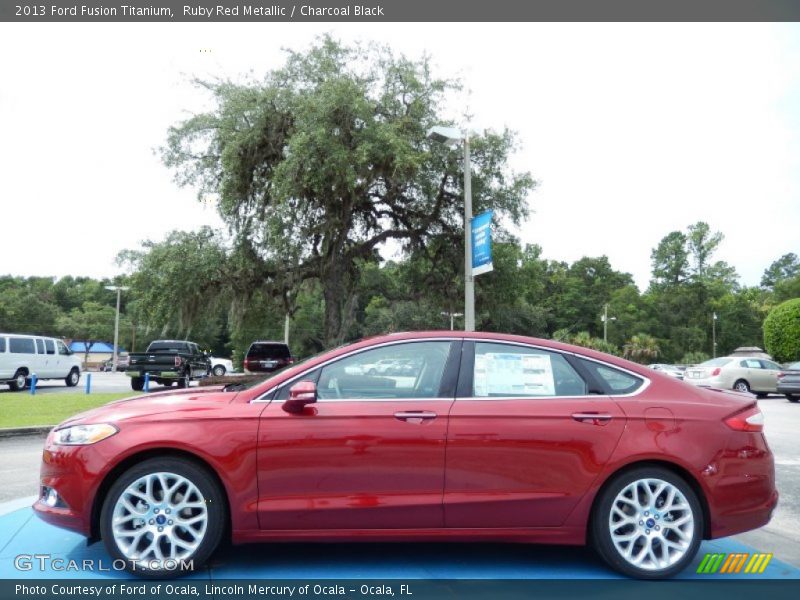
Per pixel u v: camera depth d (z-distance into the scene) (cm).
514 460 399
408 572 407
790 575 412
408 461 394
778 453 925
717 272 11581
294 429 394
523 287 2358
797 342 4375
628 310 10069
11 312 7638
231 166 1856
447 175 2112
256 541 392
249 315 2256
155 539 387
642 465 407
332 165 1723
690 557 398
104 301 10362
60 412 1355
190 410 403
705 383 2216
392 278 2625
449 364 424
